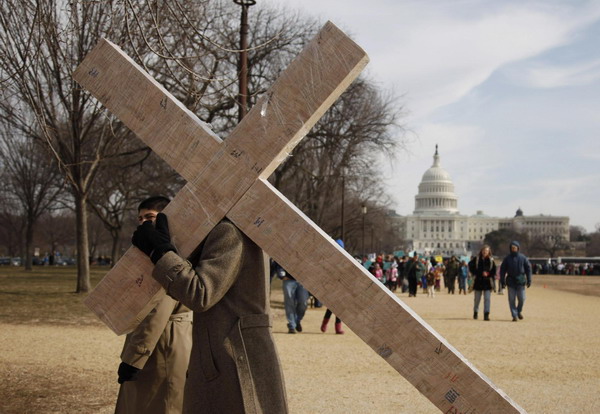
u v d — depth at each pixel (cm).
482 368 1021
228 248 322
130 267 329
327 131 3356
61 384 830
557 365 1055
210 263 319
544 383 902
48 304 2108
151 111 332
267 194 320
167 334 483
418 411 724
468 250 13550
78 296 2483
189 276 314
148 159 3531
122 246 8938
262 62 2862
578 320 1931
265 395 334
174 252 320
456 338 1416
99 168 2856
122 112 336
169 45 1027
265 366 336
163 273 316
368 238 10081
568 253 16762
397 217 19025
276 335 1452
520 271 1892
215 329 336
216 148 326
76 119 2264
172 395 480
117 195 4912
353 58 309
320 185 3784
